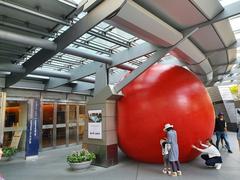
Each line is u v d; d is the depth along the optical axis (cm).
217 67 1109
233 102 1888
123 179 593
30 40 554
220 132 959
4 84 994
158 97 699
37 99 991
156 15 533
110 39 743
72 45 769
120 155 904
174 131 621
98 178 609
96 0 479
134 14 455
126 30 534
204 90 766
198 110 699
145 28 507
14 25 544
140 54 766
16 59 807
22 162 859
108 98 756
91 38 759
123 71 1157
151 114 689
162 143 632
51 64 1008
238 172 629
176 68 775
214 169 664
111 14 455
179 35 589
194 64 878
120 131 757
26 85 1147
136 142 710
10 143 1085
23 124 1141
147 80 750
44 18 514
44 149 1195
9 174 680
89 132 794
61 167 754
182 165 717
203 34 680
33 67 752
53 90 1277
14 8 460
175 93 700
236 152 914
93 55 797
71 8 514
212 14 541
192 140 684
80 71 1033
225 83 2012
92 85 1291
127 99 753
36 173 684
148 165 731
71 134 1378
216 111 1964
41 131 1198
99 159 747
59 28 602
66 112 1359
